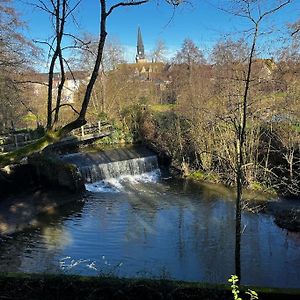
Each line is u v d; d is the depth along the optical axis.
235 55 13.65
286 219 18.66
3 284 8.24
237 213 9.83
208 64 23.73
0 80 18.97
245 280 13.30
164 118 32.28
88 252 15.65
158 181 26.88
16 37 19.88
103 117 35.47
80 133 32.78
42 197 22.25
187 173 27.30
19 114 29.67
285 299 7.74
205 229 18.03
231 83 13.89
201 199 22.56
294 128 22.44
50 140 5.02
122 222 19.08
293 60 15.73
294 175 22.27
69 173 23.19
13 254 15.52
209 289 7.95
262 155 24.28
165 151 30.41
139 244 16.41
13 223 18.62
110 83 36.66
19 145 25.80
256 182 23.53
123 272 13.90
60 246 16.27
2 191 22.34
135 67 54.09
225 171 24.41
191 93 26.05
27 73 20.11
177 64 30.52
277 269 14.07
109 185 25.80
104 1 5.05
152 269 14.15
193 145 27.70
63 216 19.97
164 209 20.97
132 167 28.48
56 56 5.50
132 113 35.44
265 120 17.94
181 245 16.28
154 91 39.16
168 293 7.98
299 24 12.49
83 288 8.16
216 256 15.24
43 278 8.25
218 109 18.83
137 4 5.13
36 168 24.20
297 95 17.36
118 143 34.88
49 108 5.42
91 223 18.98
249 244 16.30
